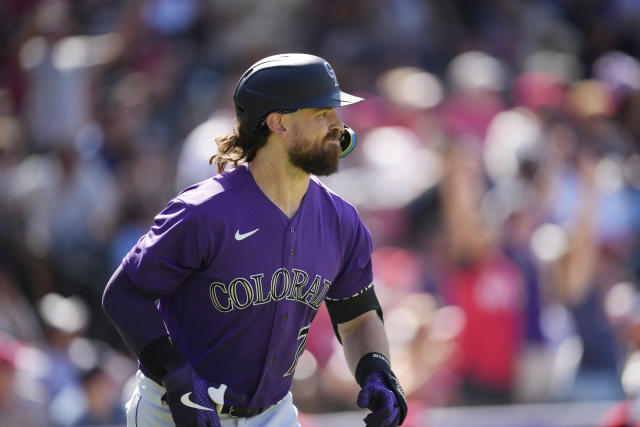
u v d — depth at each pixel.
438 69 37.00
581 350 24.83
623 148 32.22
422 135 30.72
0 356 20.98
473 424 20.86
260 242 10.13
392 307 23.56
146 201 29.83
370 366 10.86
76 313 23.72
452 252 25.16
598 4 41.47
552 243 25.67
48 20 35.94
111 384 22.80
